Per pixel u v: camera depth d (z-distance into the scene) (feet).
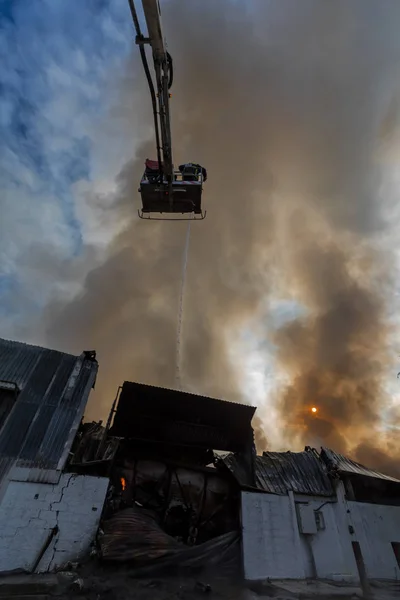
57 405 37.73
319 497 46.37
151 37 33.09
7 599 20.63
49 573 26.78
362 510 46.88
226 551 34.47
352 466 54.19
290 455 55.21
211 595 26.58
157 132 39.81
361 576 31.63
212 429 46.83
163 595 24.77
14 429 34.40
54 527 29.66
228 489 43.27
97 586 24.25
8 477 30.94
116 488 39.34
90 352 44.16
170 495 40.93
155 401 43.62
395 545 45.29
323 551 40.88
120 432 44.88
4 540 27.94
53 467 32.89
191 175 44.37
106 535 30.58
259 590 29.81
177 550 31.73
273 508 40.57
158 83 37.32
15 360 40.52
